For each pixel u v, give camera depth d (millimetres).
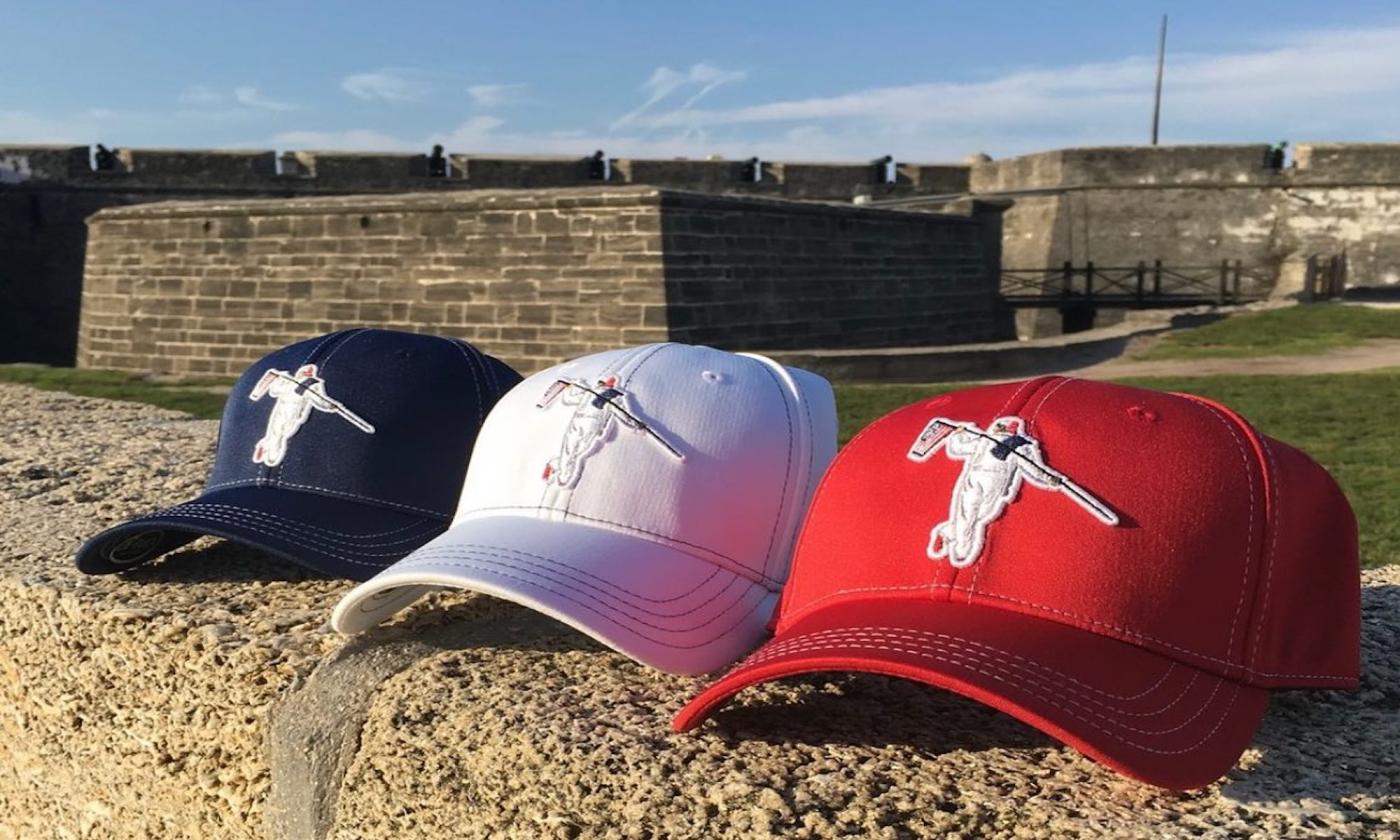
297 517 2193
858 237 18312
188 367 17438
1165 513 1462
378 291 16234
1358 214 24141
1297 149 24391
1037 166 25422
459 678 1821
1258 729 1618
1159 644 1390
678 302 14680
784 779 1450
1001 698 1251
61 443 4492
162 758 2158
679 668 1650
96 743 2322
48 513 3215
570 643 1995
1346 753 1537
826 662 1328
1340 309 18750
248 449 2371
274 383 2438
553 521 1834
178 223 17469
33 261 23516
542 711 1674
